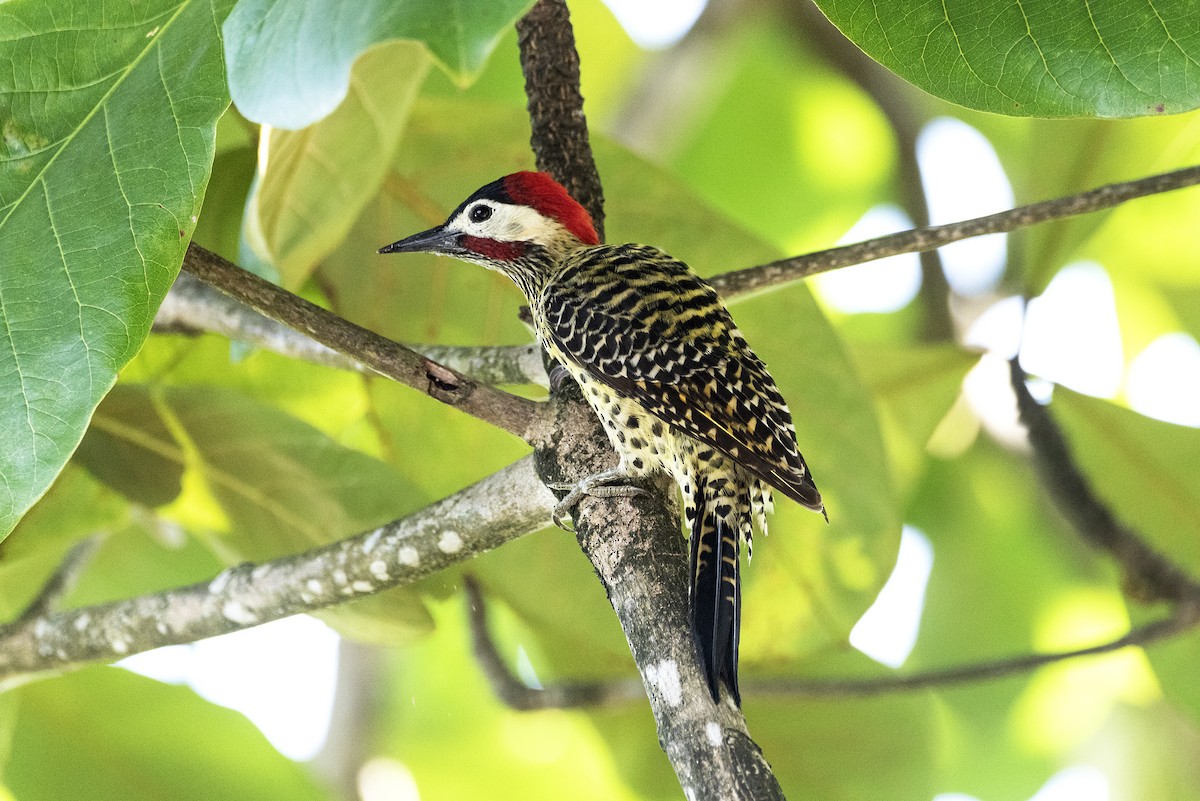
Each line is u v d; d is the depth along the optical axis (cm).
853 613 1083
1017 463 1418
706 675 615
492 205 967
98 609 912
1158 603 1136
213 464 976
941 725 1485
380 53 793
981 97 652
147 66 648
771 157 1753
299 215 920
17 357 610
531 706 1163
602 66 1631
